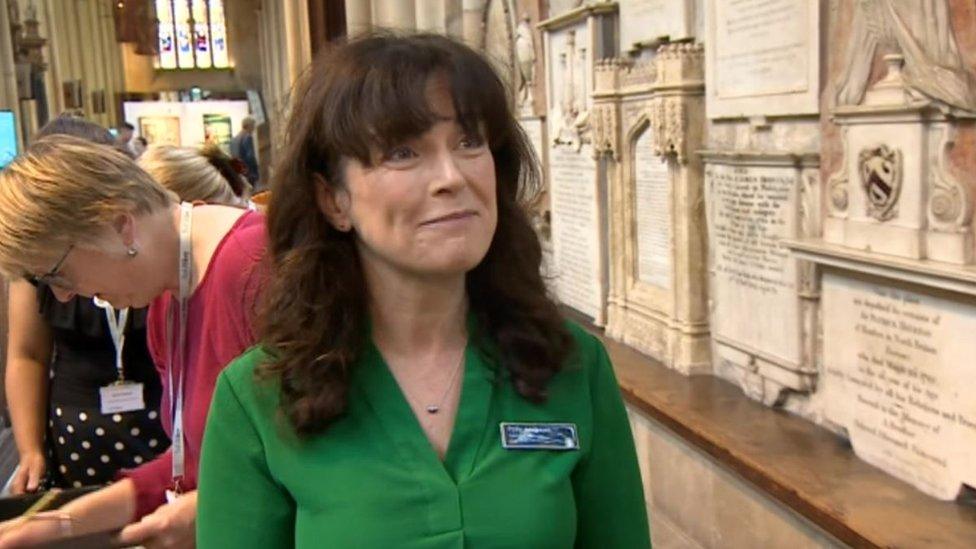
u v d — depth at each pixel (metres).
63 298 1.90
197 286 1.76
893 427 2.70
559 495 1.20
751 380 3.47
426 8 6.75
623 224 4.39
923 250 2.54
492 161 1.22
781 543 2.88
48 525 1.79
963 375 2.41
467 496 1.17
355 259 1.25
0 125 11.18
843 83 2.82
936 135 2.49
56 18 21.45
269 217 1.27
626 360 4.14
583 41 4.63
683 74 3.66
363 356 1.23
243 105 22.22
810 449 2.96
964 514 2.43
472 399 1.22
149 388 2.54
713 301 3.74
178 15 31.02
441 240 1.16
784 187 3.16
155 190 1.81
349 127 1.15
